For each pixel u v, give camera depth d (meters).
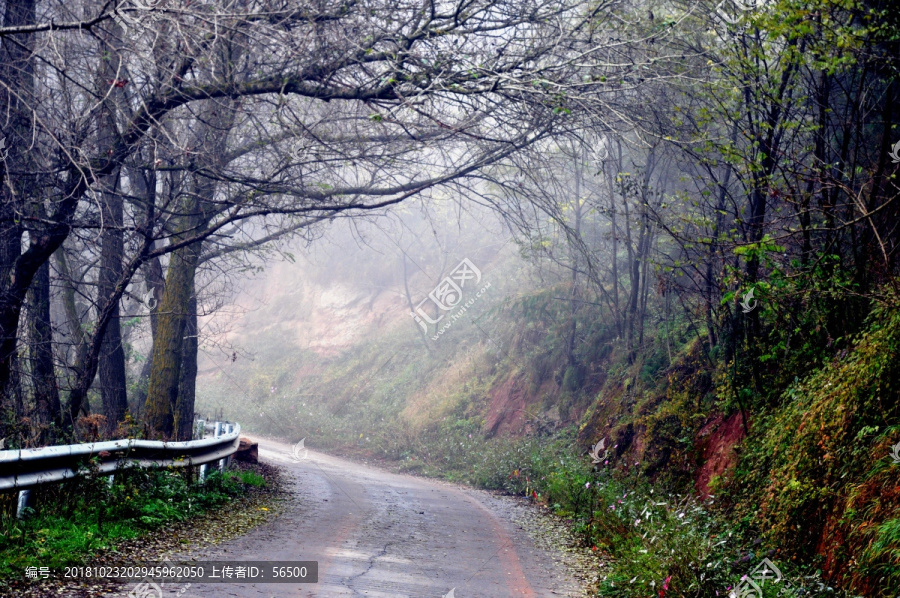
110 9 8.00
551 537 10.77
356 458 25.84
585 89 10.08
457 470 21.55
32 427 10.33
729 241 10.75
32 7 11.12
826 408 8.16
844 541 6.63
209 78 10.97
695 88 11.34
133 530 7.83
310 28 9.73
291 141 11.53
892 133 10.02
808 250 9.91
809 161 11.38
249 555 7.55
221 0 9.31
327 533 9.38
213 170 11.09
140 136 10.34
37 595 5.43
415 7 9.90
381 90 9.82
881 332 7.76
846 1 8.69
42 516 7.21
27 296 13.52
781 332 10.77
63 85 10.23
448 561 8.23
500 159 12.22
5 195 10.39
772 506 8.35
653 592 6.60
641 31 10.38
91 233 13.78
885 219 9.25
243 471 14.98
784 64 9.62
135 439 9.41
